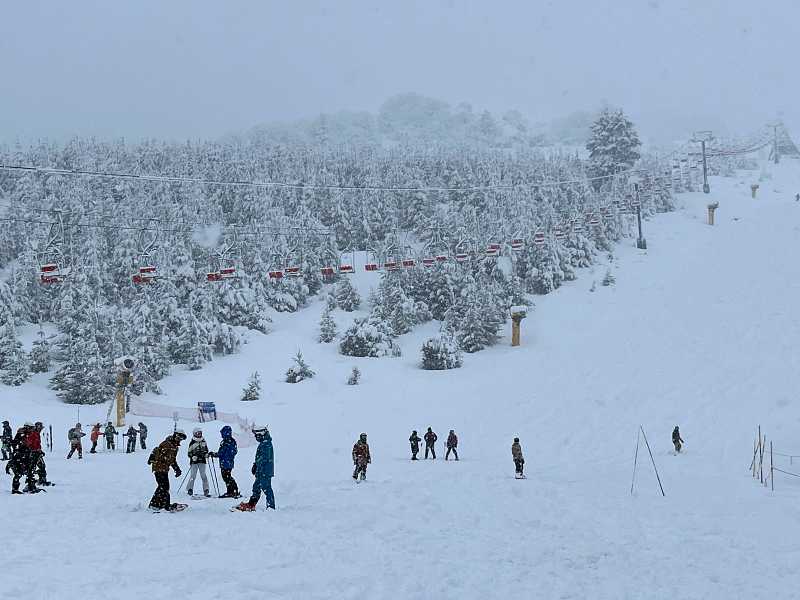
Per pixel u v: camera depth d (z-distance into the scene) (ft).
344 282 225.35
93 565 31.94
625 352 173.88
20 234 227.61
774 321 181.78
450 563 37.88
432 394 156.04
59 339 180.65
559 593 33.83
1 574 29.35
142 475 74.74
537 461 107.55
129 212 253.03
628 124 387.55
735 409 134.10
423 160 350.02
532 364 174.40
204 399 158.20
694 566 41.98
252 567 33.32
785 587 37.83
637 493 74.54
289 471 89.45
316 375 173.78
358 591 30.58
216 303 203.31
